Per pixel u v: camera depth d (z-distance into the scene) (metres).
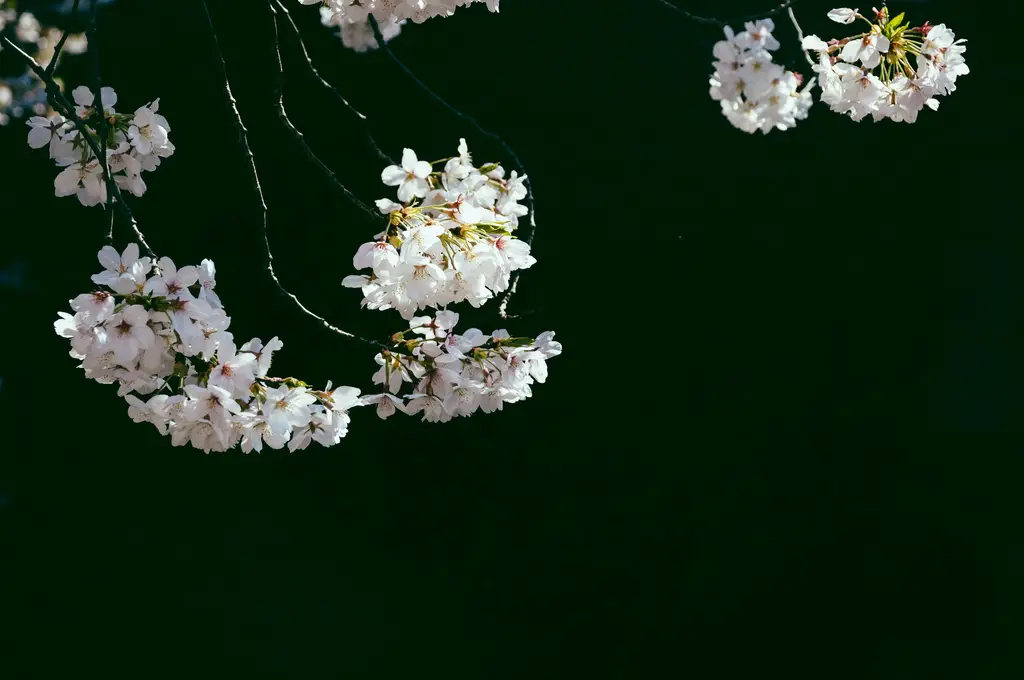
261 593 5.03
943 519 5.54
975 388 6.25
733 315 6.53
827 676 4.80
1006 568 5.25
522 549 5.39
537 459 5.80
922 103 2.18
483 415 5.95
